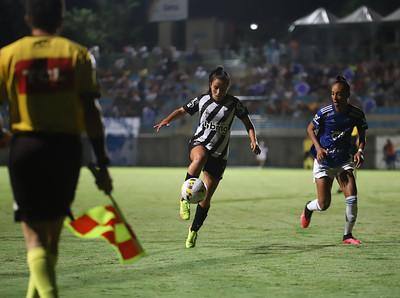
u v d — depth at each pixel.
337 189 53.50
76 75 12.23
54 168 12.16
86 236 12.70
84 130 12.70
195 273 18.81
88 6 125.19
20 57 12.29
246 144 95.81
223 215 34.69
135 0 125.25
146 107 99.62
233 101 24.17
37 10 12.49
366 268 19.66
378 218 33.53
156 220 32.59
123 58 110.44
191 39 123.56
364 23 111.75
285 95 101.06
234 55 111.12
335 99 24.38
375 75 102.75
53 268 12.08
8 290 16.52
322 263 20.50
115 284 17.31
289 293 16.30
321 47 111.81
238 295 16.05
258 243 24.75
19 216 12.34
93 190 51.97
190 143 24.48
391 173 79.25
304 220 27.14
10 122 12.49
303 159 94.94
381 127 92.62
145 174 74.81
